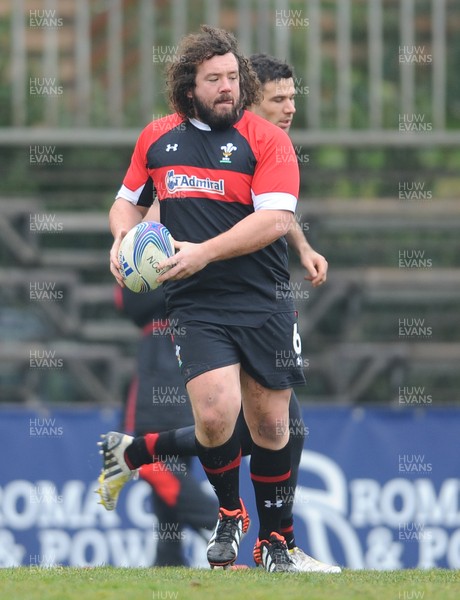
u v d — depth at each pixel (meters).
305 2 40.06
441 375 37.78
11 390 36.22
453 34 42.41
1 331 38.50
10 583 15.97
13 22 40.69
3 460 28.25
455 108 42.41
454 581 17.09
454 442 29.00
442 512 28.73
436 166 42.72
